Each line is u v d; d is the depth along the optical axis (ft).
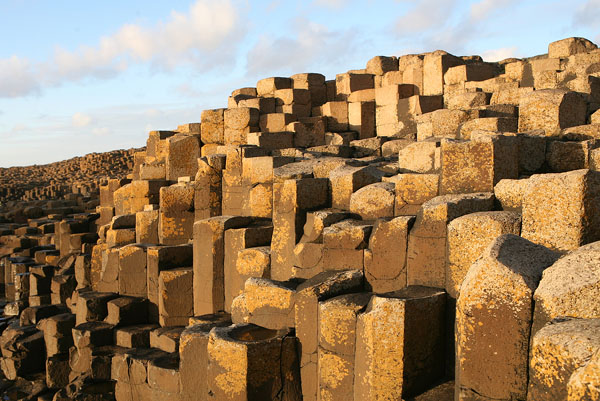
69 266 47.60
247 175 33.78
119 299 34.09
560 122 26.84
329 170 28.96
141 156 57.31
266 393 20.51
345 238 22.45
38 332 40.63
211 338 21.39
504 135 21.36
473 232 17.90
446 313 18.45
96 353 31.12
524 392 13.11
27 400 36.04
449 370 18.33
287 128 46.32
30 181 151.64
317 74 52.90
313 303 20.59
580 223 16.03
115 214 51.37
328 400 19.45
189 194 37.88
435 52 47.52
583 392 9.63
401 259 20.47
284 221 26.25
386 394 17.20
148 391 26.53
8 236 70.69
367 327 17.84
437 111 33.53
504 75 40.93
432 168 27.55
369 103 47.01
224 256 29.96
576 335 10.73
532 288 13.03
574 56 37.60
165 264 33.35
